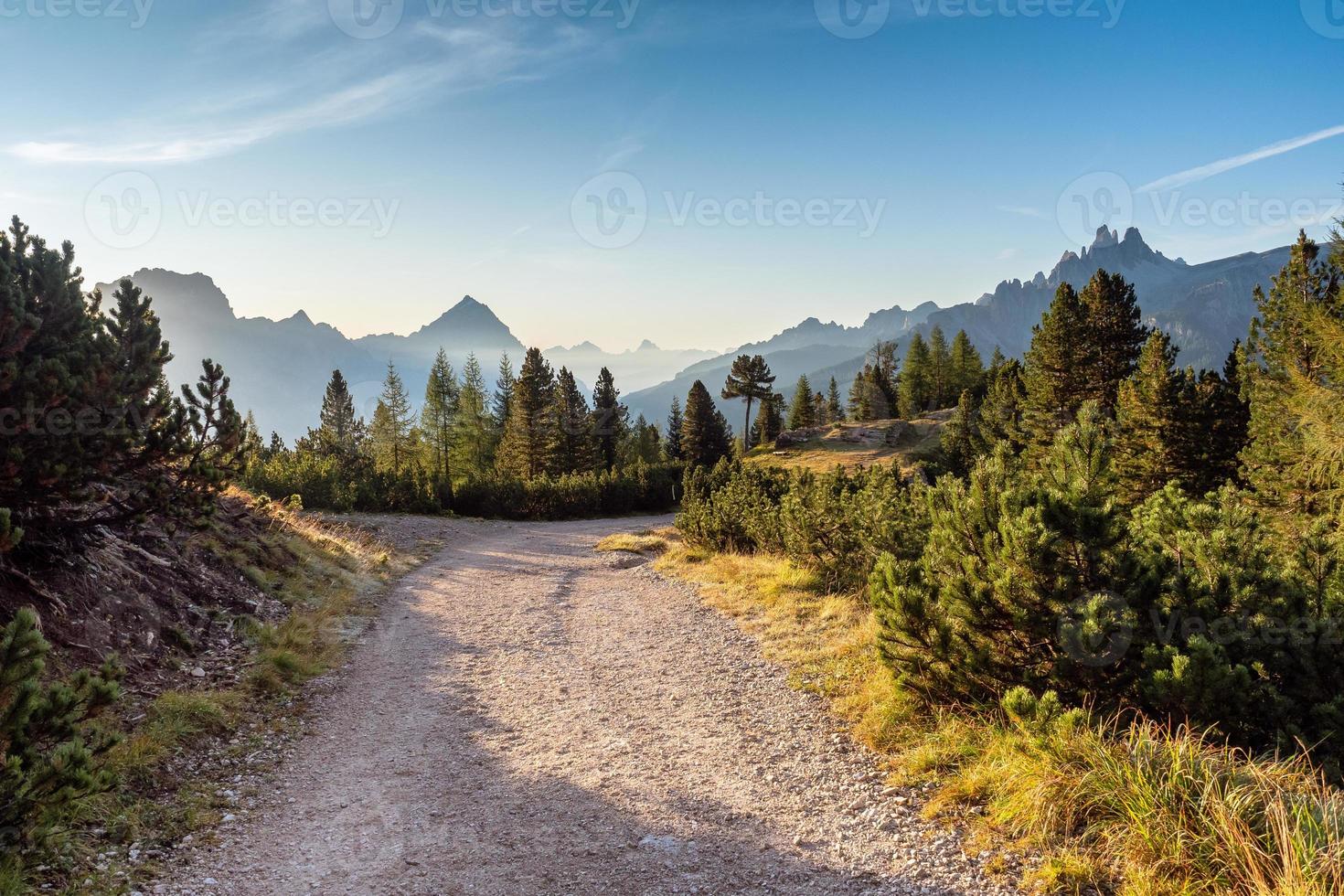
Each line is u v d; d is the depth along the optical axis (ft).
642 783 20.17
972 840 15.52
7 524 17.54
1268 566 21.15
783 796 18.72
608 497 172.55
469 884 15.23
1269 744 17.42
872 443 222.28
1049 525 20.27
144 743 20.63
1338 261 47.91
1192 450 86.38
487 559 78.95
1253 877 12.22
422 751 23.72
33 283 24.80
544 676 32.37
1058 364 123.95
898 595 22.62
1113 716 18.88
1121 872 13.76
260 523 52.19
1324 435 45.98
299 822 18.52
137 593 30.25
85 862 15.40
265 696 28.04
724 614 43.16
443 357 207.21
